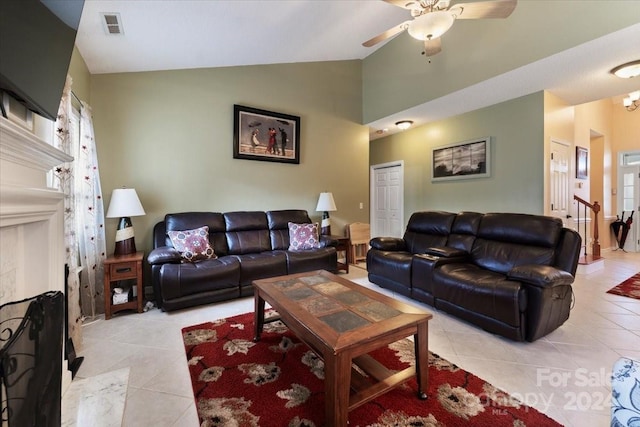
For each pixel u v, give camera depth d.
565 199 4.14
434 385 1.69
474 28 3.50
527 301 2.15
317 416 1.46
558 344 2.16
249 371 1.85
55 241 1.60
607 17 2.50
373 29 3.94
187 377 1.80
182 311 2.87
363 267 4.73
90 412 1.50
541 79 3.37
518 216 2.91
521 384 1.70
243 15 2.86
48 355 1.04
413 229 3.87
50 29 1.33
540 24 2.92
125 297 2.83
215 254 3.45
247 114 4.09
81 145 2.73
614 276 4.01
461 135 4.66
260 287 2.17
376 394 1.44
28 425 0.90
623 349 2.09
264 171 4.28
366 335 1.39
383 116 4.84
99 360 1.99
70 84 2.28
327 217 4.62
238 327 2.50
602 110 5.80
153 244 3.38
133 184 3.38
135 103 3.38
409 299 3.20
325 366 1.34
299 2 2.95
